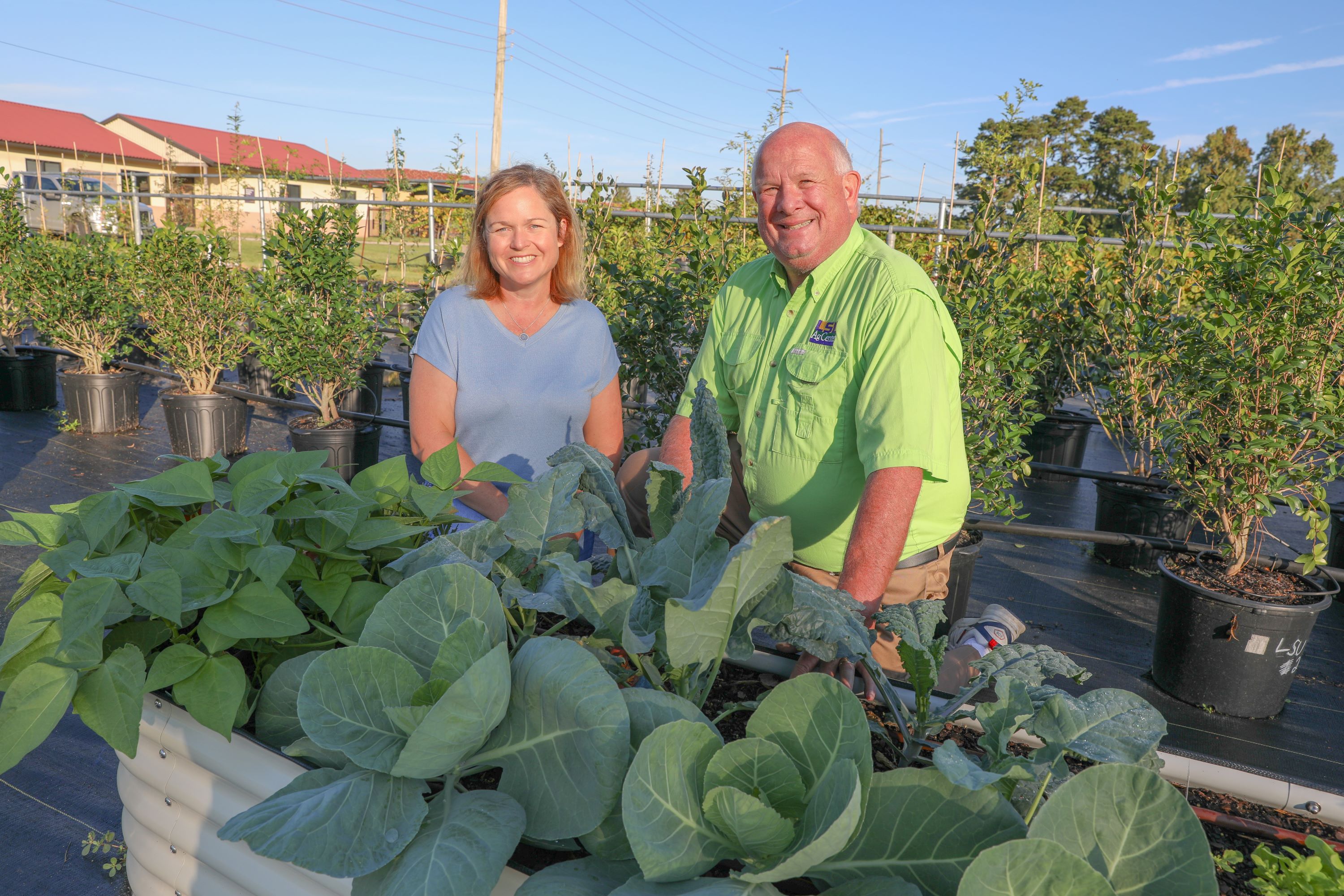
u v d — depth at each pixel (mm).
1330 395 2777
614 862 852
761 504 2113
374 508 1334
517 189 2246
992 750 945
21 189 8445
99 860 1953
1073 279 4254
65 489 5406
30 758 2350
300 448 5418
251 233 26859
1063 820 759
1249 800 1150
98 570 1104
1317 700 3191
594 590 989
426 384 2404
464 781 1056
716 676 1334
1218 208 13664
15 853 1967
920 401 1664
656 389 4129
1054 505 5684
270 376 8141
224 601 1116
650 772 794
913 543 2045
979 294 3488
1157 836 742
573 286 2496
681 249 4375
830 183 1879
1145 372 3666
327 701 920
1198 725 2979
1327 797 1105
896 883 763
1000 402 3457
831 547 2037
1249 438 2984
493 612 1038
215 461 1354
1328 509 2900
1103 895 659
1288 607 2830
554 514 1242
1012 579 4344
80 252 6965
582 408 2477
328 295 5617
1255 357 2939
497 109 19844
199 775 1173
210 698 1074
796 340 1988
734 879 757
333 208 5660
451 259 6758
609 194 4734
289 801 873
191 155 35438
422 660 1019
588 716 866
